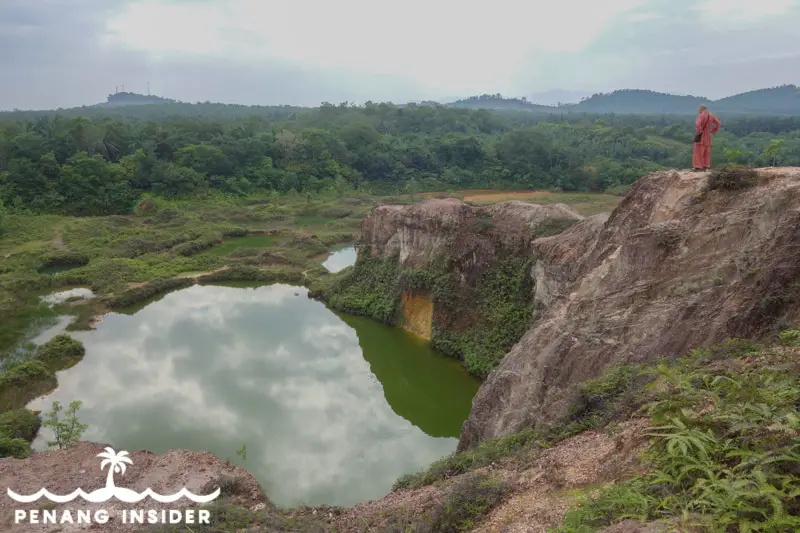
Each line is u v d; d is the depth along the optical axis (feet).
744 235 48.57
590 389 46.60
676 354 46.91
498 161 364.99
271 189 315.58
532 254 101.55
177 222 238.07
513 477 39.19
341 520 51.80
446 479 50.88
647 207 60.08
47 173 259.39
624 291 54.90
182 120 358.02
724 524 19.58
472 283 111.24
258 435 84.79
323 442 83.05
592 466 34.42
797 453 21.80
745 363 36.40
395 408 94.07
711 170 56.44
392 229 143.02
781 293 42.37
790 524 18.31
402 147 381.81
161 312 144.56
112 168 269.85
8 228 216.13
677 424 26.30
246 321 137.08
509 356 66.08
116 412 91.56
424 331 121.80
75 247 198.49
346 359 113.50
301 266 188.24
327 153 346.95
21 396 97.50
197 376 105.40
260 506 61.16
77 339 124.26
